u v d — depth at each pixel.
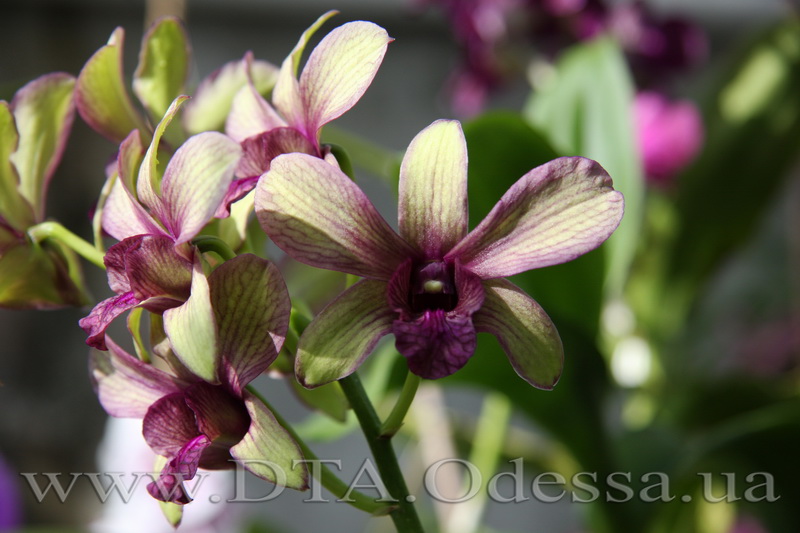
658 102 0.69
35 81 0.40
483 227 0.35
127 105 0.40
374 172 0.61
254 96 0.38
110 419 0.95
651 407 0.66
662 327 0.68
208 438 0.36
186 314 0.35
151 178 0.35
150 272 0.36
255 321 0.35
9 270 0.39
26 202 0.39
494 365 0.47
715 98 0.70
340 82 0.36
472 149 0.45
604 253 0.47
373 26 0.36
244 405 0.36
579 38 0.73
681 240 0.68
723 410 0.63
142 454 0.62
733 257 0.68
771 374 0.81
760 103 0.67
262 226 0.35
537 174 0.35
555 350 0.35
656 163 0.67
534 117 0.55
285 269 0.48
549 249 0.35
